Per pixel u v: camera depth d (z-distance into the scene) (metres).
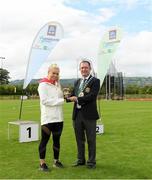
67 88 8.42
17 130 16.05
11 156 9.93
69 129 16.47
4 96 86.12
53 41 13.20
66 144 12.02
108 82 72.38
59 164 8.51
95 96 8.29
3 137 13.74
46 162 9.07
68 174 7.81
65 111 30.62
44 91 8.08
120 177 7.55
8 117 24.19
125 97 82.00
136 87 103.94
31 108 36.09
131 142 12.27
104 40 13.71
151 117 23.28
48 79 8.20
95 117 8.32
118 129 16.19
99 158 9.53
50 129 8.17
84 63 8.39
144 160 9.26
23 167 8.52
